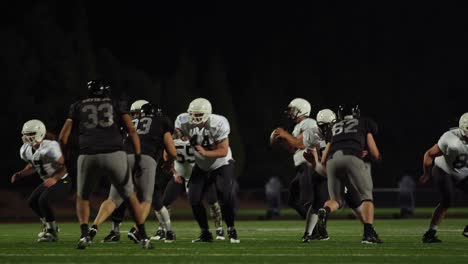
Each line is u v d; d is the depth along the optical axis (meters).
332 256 28.08
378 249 30.81
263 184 122.94
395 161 136.50
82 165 28.84
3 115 105.31
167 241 35.50
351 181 32.66
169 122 33.03
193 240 35.09
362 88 146.25
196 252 29.64
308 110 38.75
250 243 34.16
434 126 145.25
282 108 137.50
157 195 35.47
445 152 33.28
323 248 31.34
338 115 33.66
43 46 105.94
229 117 119.69
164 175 38.47
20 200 97.31
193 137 33.75
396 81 148.25
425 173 34.09
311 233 36.06
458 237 38.50
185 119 34.31
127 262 26.22
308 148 35.41
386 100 146.00
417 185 123.50
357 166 32.44
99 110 28.64
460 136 33.00
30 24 106.31
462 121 32.84
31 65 105.38
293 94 140.12
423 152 141.38
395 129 143.62
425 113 146.00
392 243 33.97
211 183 34.72
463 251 29.86
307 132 35.34
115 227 35.28
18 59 105.81
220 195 34.03
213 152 32.94
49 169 36.44
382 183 132.88
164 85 119.44
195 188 34.41
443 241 35.38
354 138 32.66
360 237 39.22
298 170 38.56
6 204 95.19
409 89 147.75
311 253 29.28
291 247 31.92
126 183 29.17
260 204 103.50
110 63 112.69
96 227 30.39
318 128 35.44
